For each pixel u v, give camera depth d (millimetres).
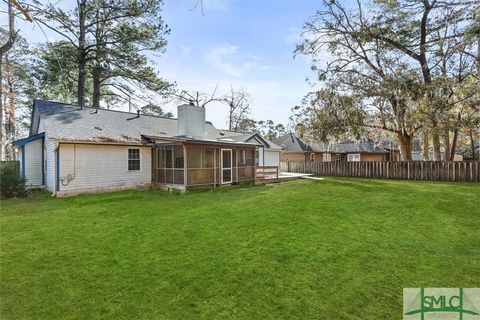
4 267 4609
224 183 14961
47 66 20109
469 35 12438
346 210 8242
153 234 6305
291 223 6957
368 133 19047
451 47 14461
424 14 15586
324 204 9180
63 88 21891
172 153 13977
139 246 5535
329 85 16656
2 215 8352
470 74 14266
